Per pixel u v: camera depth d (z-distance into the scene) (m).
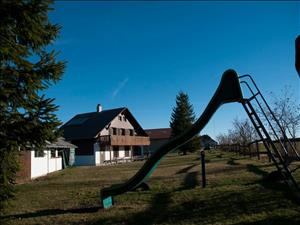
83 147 43.16
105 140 43.31
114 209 9.15
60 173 25.95
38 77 8.20
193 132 9.14
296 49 7.70
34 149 8.36
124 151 50.41
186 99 57.22
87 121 46.66
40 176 23.84
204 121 9.09
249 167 17.33
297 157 10.34
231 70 9.06
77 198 11.55
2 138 7.75
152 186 12.66
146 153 58.75
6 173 7.86
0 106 7.82
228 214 7.74
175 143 9.23
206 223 7.22
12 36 8.05
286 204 8.16
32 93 8.14
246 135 36.97
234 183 12.10
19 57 7.70
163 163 29.31
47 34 8.64
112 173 22.52
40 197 12.30
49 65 8.32
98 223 7.90
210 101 9.12
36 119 8.14
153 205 9.30
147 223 7.58
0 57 7.79
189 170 19.38
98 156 43.25
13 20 7.85
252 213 7.66
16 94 8.03
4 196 8.01
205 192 10.53
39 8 7.98
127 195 11.03
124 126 50.09
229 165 20.06
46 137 8.21
